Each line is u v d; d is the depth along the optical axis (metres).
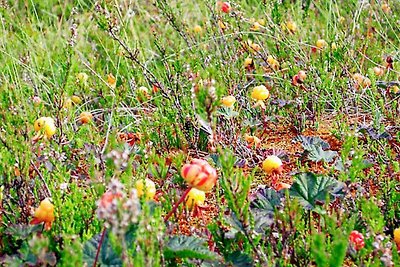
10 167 0.63
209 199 0.70
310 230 0.60
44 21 1.41
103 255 0.53
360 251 0.54
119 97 0.84
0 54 1.09
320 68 0.92
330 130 0.87
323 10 1.33
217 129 0.79
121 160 0.56
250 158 0.79
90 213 0.60
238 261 0.56
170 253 0.54
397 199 0.66
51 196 0.63
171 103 0.85
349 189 0.62
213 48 1.06
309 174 0.63
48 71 1.08
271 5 1.12
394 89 0.94
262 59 1.00
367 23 1.21
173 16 0.99
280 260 0.55
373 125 0.83
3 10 1.22
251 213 0.58
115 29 0.85
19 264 0.53
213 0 1.04
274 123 0.92
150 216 0.53
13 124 0.71
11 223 0.62
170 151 0.83
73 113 0.83
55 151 0.72
